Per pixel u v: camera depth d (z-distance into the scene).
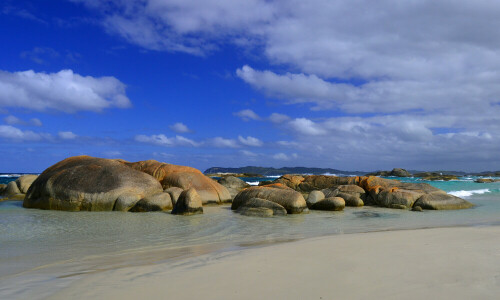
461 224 12.51
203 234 10.13
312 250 6.51
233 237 9.65
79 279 5.08
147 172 19.48
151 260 6.56
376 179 22.94
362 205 19.89
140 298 4.00
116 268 5.88
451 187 35.09
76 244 8.51
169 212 15.16
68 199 15.51
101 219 12.96
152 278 4.86
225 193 20.12
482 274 4.55
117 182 16.09
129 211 15.45
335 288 4.11
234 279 4.62
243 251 6.78
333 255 5.97
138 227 11.30
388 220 13.85
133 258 6.84
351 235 8.90
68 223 11.91
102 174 16.38
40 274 5.64
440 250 6.21
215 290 4.18
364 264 5.23
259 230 10.96
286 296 3.88
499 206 19.77
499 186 36.59
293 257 5.91
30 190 16.53
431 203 18.20
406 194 19.23
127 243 8.68
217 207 17.94
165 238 9.44
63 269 5.99
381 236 8.32
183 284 4.48
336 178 25.91
